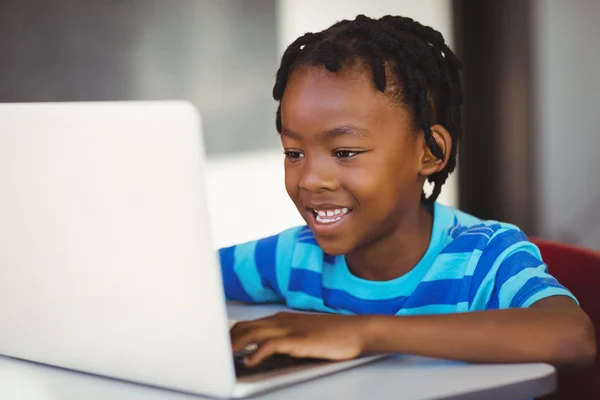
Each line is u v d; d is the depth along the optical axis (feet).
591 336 3.70
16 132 3.30
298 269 4.90
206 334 3.13
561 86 13.20
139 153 3.01
